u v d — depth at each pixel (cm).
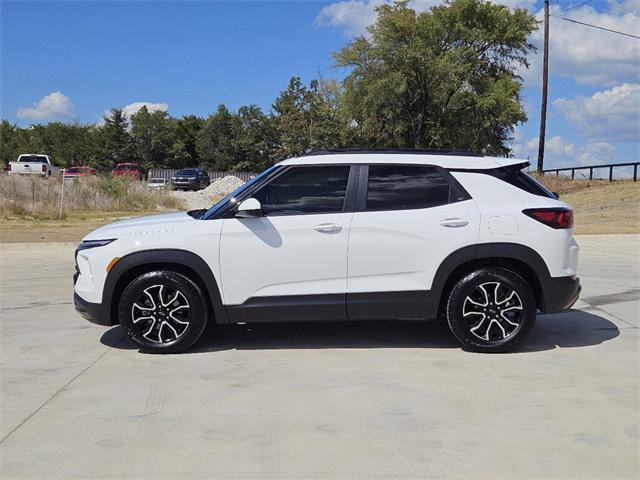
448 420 426
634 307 783
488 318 574
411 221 570
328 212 578
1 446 393
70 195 2525
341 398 469
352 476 350
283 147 7162
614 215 2288
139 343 585
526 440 394
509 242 566
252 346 615
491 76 4238
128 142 9425
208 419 432
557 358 565
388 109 4141
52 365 559
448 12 4009
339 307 573
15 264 1275
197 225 580
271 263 572
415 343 621
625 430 408
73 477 352
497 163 593
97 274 581
